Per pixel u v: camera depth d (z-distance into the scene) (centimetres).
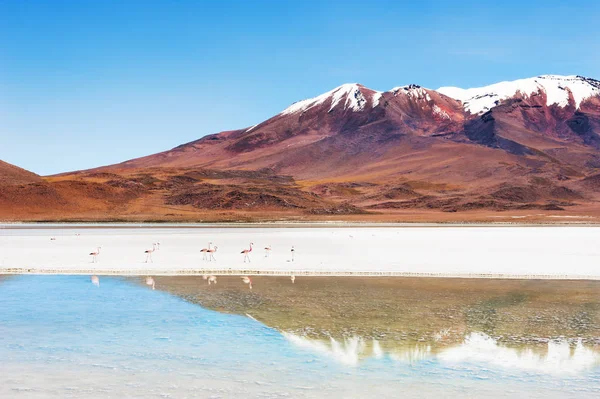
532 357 1369
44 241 4491
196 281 2402
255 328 1616
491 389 1180
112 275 2575
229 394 1152
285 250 3662
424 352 1403
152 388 1184
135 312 1809
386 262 2945
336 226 7962
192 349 1434
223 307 1878
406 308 1861
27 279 2447
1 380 1227
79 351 1419
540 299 2006
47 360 1354
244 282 2378
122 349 1434
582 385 1202
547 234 5522
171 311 1825
